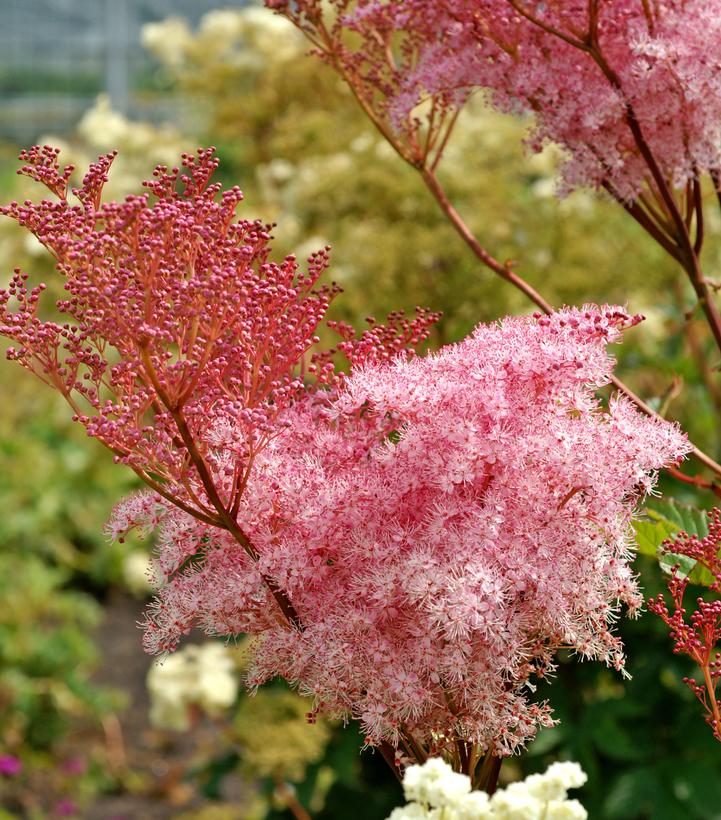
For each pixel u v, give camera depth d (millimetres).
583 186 688
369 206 1361
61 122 7074
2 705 2168
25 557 2566
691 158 675
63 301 559
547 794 510
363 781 1409
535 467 557
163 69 2094
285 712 1344
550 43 684
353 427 586
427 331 622
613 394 583
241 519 577
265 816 1438
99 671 2412
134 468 570
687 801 1094
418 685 550
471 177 1303
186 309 552
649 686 1131
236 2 6816
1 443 2859
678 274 1337
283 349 583
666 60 649
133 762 2143
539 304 732
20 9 6926
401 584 549
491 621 543
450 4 693
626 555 571
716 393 1207
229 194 569
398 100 721
